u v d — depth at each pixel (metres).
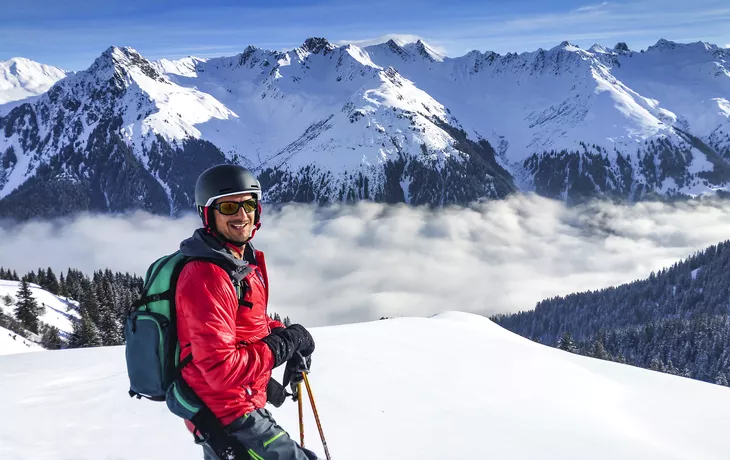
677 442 7.40
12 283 76.69
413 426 6.42
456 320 19.23
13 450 5.20
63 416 6.23
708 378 108.88
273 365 2.72
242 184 2.67
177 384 2.54
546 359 11.88
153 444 5.33
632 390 10.64
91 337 57.78
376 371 9.19
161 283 2.58
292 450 2.73
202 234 2.67
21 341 48.81
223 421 2.57
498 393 8.56
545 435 6.53
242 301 2.69
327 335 13.12
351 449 5.54
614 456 6.03
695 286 173.12
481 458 5.50
